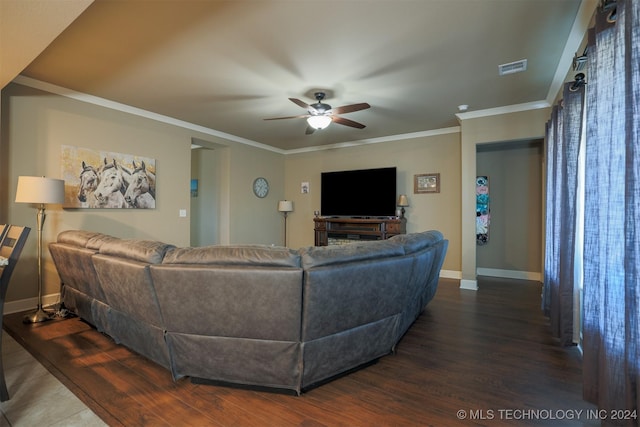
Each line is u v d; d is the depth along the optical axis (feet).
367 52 9.10
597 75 5.38
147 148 14.33
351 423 5.19
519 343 8.43
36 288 11.13
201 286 5.75
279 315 5.69
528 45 8.71
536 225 16.92
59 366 7.07
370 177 18.89
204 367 6.25
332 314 6.07
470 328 9.54
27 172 10.75
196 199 21.38
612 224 4.81
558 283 8.80
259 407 5.64
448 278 17.22
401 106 13.65
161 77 10.70
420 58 9.45
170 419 5.28
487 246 18.17
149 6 7.07
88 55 9.24
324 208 20.59
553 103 12.06
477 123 14.48
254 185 20.76
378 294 6.75
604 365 4.89
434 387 6.29
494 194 17.98
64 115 11.64
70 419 5.27
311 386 6.31
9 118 10.37
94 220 12.52
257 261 5.75
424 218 18.16
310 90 11.80
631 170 4.17
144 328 6.98
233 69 10.14
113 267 6.83
